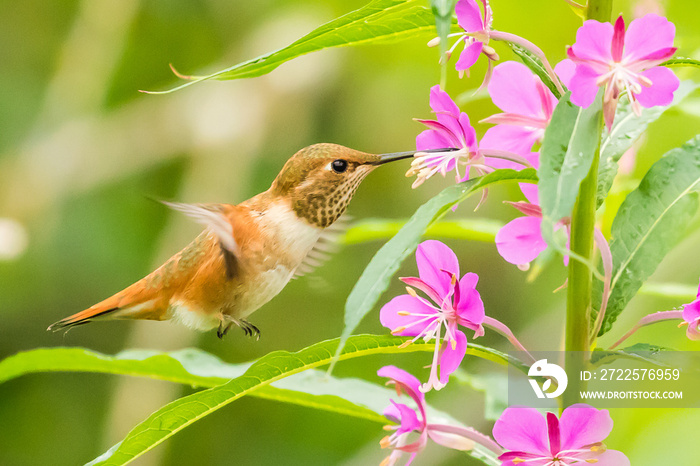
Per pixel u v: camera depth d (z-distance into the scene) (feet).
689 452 22.66
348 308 9.96
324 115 39.81
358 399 16.65
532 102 13.03
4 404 39.47
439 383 12.41
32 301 38.68
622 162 19.88
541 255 9.51
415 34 13.20
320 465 38.22
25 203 39.40
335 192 18.90
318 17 40.22
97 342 39.58
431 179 38.68
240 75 13.23
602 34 10.63
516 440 11.62
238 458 39.01
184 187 40.19
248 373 12.96
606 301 12.85
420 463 30.73
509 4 29.58
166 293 19.56
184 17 41.37
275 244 18.89
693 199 14.02
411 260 37.63
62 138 40.50
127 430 36.76
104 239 39.73
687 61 11.84
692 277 23.15
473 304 12.33
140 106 41.19
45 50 42.57
